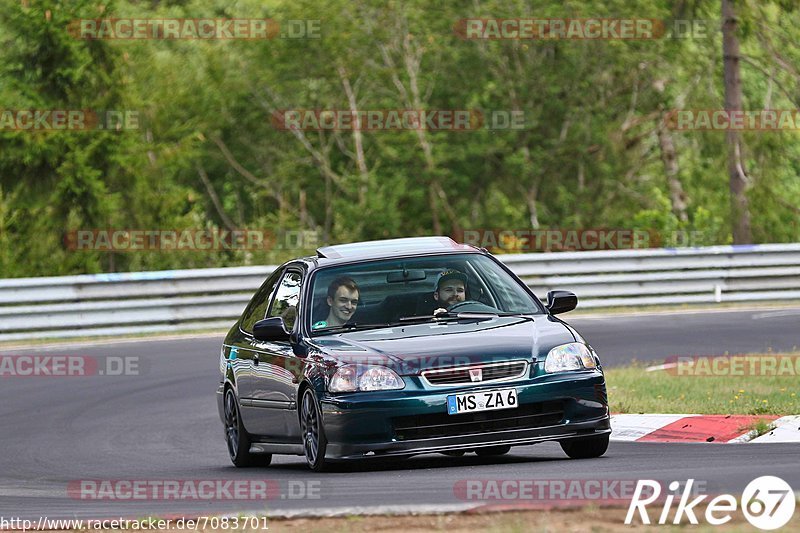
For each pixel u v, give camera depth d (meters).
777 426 37.12
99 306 76.75
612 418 42.94
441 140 144.50
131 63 127.81
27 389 59.44
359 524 23.48
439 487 28.16
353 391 31.30
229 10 158.50
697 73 142.00
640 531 21.73
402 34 141.88
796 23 132.75
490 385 31.33
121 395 57.03
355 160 147.75
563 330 33.22
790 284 86.50
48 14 116.38
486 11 139.50
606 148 145.88
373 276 35.25
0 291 75.31
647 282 84.81
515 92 145.50
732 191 119.75
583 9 136.38
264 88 147.25
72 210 116.44
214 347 70.19
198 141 133.12
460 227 144.50
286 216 135.00
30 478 37.97
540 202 148.88
